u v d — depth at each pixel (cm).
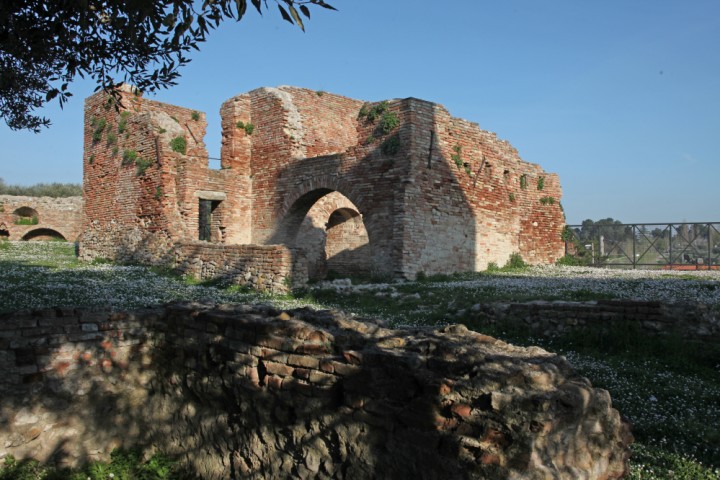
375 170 1753
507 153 2183
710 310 803
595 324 859
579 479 321
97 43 606
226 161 2155
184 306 621
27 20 562
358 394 381
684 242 2639
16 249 2491
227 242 2100
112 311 618
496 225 2069
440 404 335
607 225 2878
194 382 555
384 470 359
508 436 307
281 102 2069
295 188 2002
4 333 546
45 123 845
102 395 603
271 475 452
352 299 1256
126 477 564
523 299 1080
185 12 456
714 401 579
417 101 1700
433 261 1758
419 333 438
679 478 409
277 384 449
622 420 389
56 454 570
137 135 1962
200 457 545
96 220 2188
